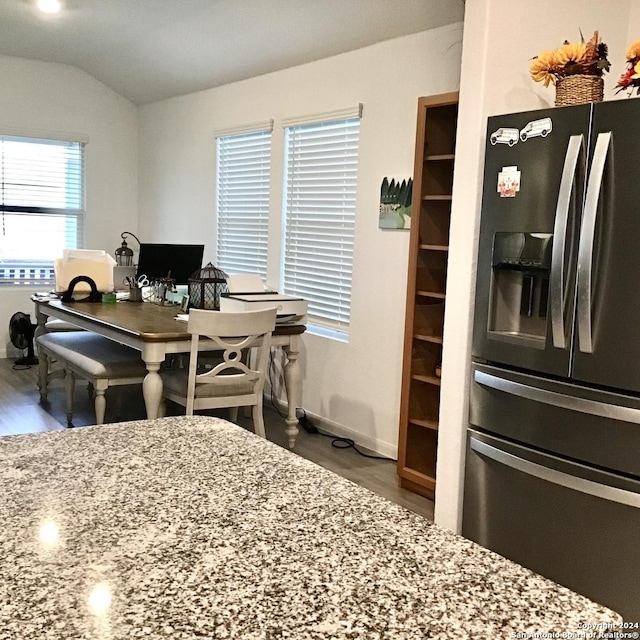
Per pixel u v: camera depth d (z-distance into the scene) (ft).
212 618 2.59
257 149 17.17
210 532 3.36
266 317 11.19
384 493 11.45
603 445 7.22
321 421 15.02
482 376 8.46
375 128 13.25
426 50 12.06
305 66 15.14
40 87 20.77
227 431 5.14
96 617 2.56
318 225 15.16
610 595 7.29
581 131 7.25
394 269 12.94
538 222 7.75
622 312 6.94
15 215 20.97
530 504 7.98
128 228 23.04
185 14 15.02
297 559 3.11
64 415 15.15
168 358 15.70
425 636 2.53
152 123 21.93
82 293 14.90
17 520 3.42
